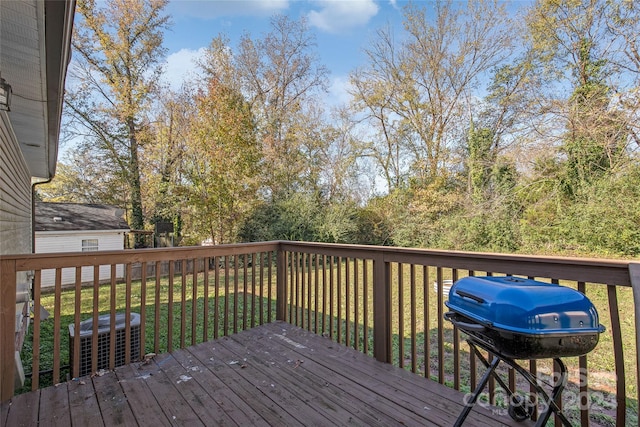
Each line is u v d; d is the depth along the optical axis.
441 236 11.24
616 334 1.52
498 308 1.38
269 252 3.65
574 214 8.38
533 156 9.27
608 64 8.52
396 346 3.83
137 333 2.86
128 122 14.20
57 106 3.07
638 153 7.71
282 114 14.12
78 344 2.36
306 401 2.01
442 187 11.95
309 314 3.32
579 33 8.97
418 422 1.78
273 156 13.35
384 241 12.98
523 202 9.56
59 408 1.95
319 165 14.26
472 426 1.74
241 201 11.31
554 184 8.88
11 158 4.00
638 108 7.66
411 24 12.51
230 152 10.90
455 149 12.23
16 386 2.80
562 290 1.38
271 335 3.19
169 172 14.72
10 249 4.04
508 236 9.69
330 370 2.43
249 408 1.94
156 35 13.95
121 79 13.62
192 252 2.94
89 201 15.63
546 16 9.36
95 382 2.27
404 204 12.66
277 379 2.30
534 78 9.89
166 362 2.59
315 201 12.95
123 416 1.87
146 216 15.08
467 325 1.54
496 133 11.05
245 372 2.41
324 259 3.17
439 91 12.55
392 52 13.13
